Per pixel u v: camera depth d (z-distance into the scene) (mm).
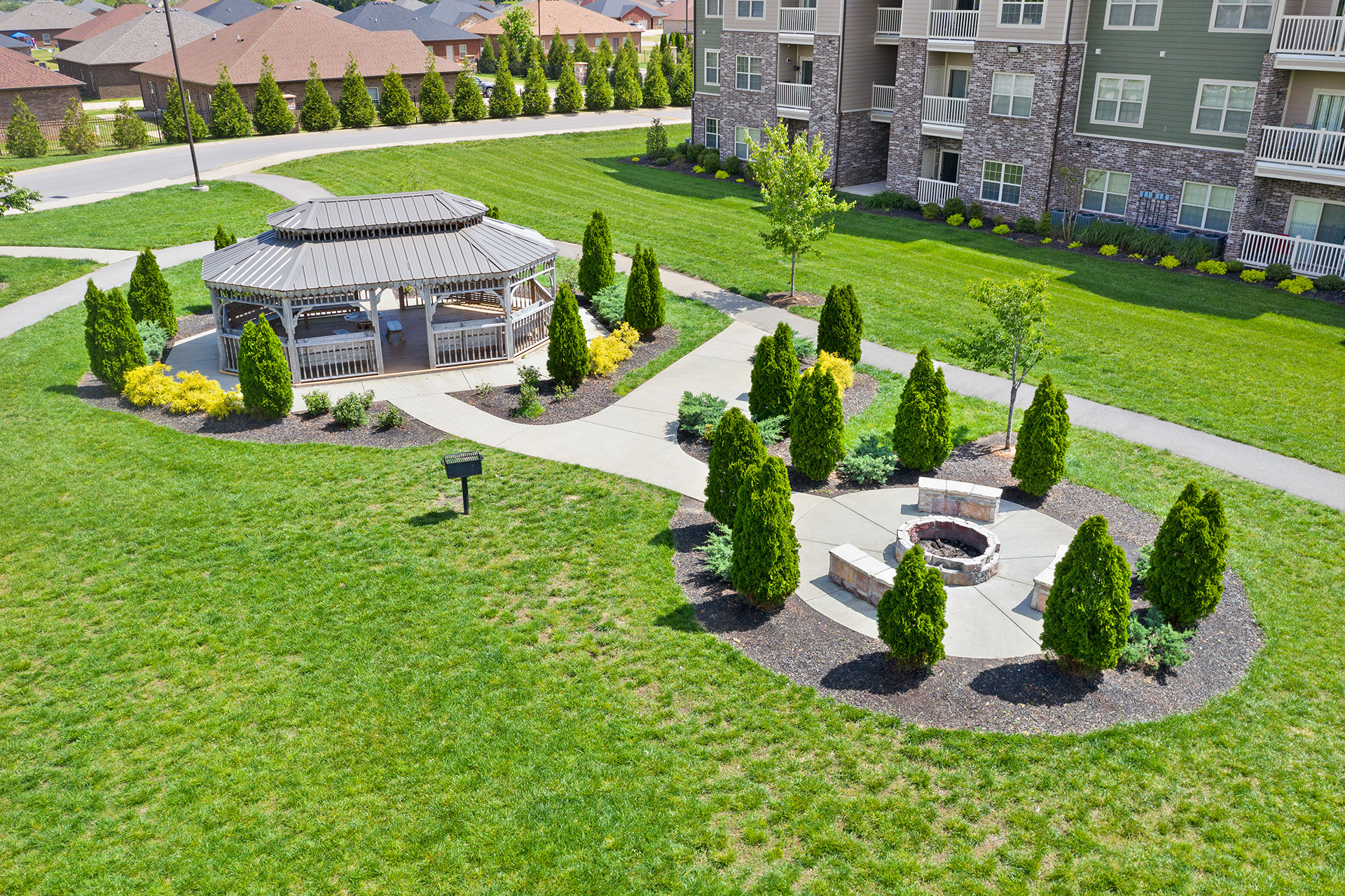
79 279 29953
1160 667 12531
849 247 33812
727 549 14789
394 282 22281
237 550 15648
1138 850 9648
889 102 41594
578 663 12695
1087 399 21406
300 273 21969
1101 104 32938
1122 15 31500
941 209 37438
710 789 10531
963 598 14117
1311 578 14539
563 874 9492
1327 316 25938
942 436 17641
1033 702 11859
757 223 36938
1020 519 16422
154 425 20578
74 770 11062
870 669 12547
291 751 11258
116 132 50438
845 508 16875
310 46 58375
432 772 10875
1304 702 11836
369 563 15234
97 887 9492
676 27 107000
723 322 26781
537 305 25312
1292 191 28984
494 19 94438
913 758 10961
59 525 16406
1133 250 32062
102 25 87812
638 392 22281
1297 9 28578
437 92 56750
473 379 23156
